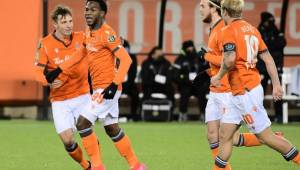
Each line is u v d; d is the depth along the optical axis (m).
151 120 57.56
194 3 61.03
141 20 61.03
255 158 34.62
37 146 39.94
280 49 55.28
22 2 57.56
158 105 57.06
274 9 61.03
